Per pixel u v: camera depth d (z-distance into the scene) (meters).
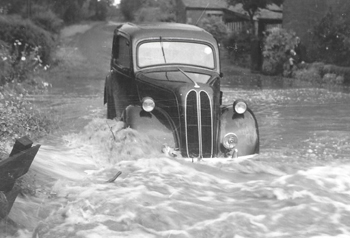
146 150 7.27
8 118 8.30
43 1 35.53
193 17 42.12
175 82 7.89
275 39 26.61
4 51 15.04
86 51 29.41
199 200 5.41
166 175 6.30
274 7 40.53
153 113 7.64
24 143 4.55
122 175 6.27
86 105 12.49
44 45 23.17
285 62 25.84
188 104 7.47
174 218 4.84
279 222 4.83
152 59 8.62
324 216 4.99
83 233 4.43
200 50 8.82
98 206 5.03
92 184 5.80
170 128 7.49
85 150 7.66
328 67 22.62
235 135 7.59
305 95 16.38
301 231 4.64
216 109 7.69
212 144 7.47
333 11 24.94
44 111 10.75
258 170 6.72
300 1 26.98
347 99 15.17
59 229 4.50
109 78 9.98
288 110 12.81
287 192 5.62
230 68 31.33
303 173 6.33
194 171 6.56
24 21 23.75
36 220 4.70
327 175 6.28
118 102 9.22
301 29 26.91
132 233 4.46
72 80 19.22
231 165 6.88
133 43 8.66
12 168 4.43
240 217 4.89
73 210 4.88
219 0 42.09
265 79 23.91
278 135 9.50
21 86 13.34
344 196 5.56
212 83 8.20
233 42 34.59
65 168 6.57
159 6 49.06
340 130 9.97
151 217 4.82
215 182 6.16
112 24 48.06
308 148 8.36
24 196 5.16
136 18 50.06
